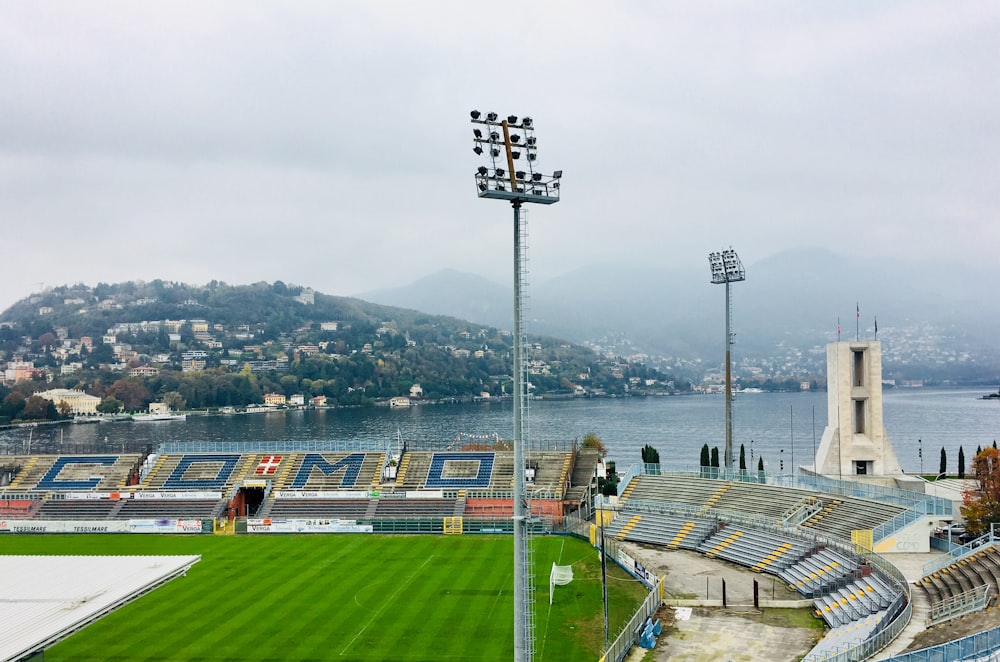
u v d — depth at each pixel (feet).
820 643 207.41
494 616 250.16
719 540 334.03
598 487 425.28
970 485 366.22
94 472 471.21
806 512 330.13
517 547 155.22
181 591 283.59
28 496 447.42
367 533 392.47
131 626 243.19
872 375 366.84
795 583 273.33
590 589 277.03
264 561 331.57
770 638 219.61
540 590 276.82
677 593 268.21
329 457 471.62
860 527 297.74
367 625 242.17
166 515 428.15
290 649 221.87
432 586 286.87
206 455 480.23
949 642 156.97
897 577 225.76
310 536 387.34
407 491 434.30
